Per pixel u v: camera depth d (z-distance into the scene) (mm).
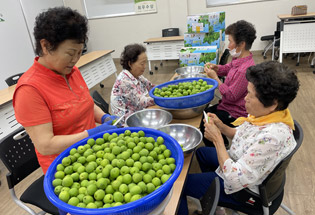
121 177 866
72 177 894
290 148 1056
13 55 4879
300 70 4609
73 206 743
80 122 1260
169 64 6250
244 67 1900
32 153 1562
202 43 2955
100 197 799
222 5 5820
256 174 1046
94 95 2102
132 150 1023
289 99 996
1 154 1373
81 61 4004
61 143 1078
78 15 964
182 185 1068
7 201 2223
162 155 1003
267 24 5750
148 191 824
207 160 1688
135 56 1858
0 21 4570
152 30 6543
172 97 1557
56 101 1121
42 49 981
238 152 1215
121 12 6641
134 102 1968
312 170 2143
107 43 7043
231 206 1298
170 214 923
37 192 1492
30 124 1031
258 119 1104
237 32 1932
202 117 1716
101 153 1002
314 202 1826
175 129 1434
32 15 5301
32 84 1027
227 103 2133
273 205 1273
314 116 2992
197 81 2039
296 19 4508
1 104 2402
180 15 6078
